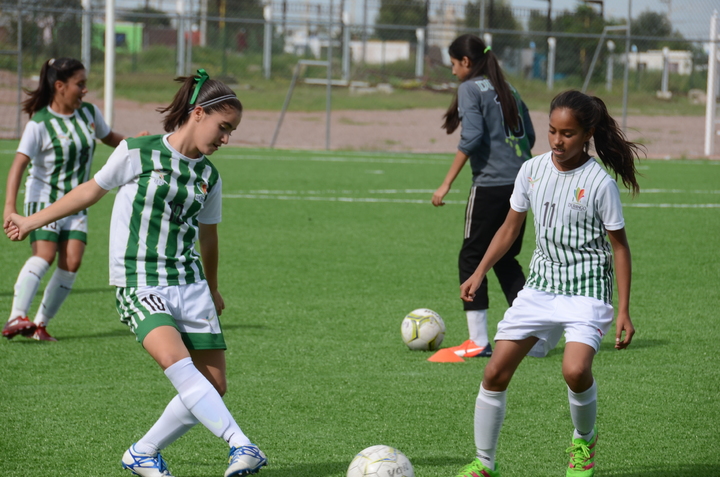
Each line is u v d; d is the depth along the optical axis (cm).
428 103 6956
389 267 1823
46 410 918
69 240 1227
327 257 1920
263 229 2278
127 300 698
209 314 722
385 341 1251
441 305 1497
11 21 6581
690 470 770
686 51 8350
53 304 1228
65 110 1225
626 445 834
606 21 7975
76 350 1172
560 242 716
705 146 5044
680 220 2547
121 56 8162
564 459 795
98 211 2494
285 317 1384
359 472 671
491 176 1180
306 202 2794
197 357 731
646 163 4425
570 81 7662
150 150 702
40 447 810
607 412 935
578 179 709
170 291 704
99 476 741
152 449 699
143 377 1047
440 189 1201
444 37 8750
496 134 1182
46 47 6844
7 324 1197
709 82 4853
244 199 2822
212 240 760
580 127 686
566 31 8169
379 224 2405
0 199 2556
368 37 9319
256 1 9100
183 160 706
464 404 961
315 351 1187
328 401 966
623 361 1151
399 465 672
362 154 4562
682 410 943
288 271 1759
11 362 1107
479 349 1185
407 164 4109
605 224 703
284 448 817
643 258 1948
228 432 660
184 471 759
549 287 720
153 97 6394
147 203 698
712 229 2383
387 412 930
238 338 1249
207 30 8975
